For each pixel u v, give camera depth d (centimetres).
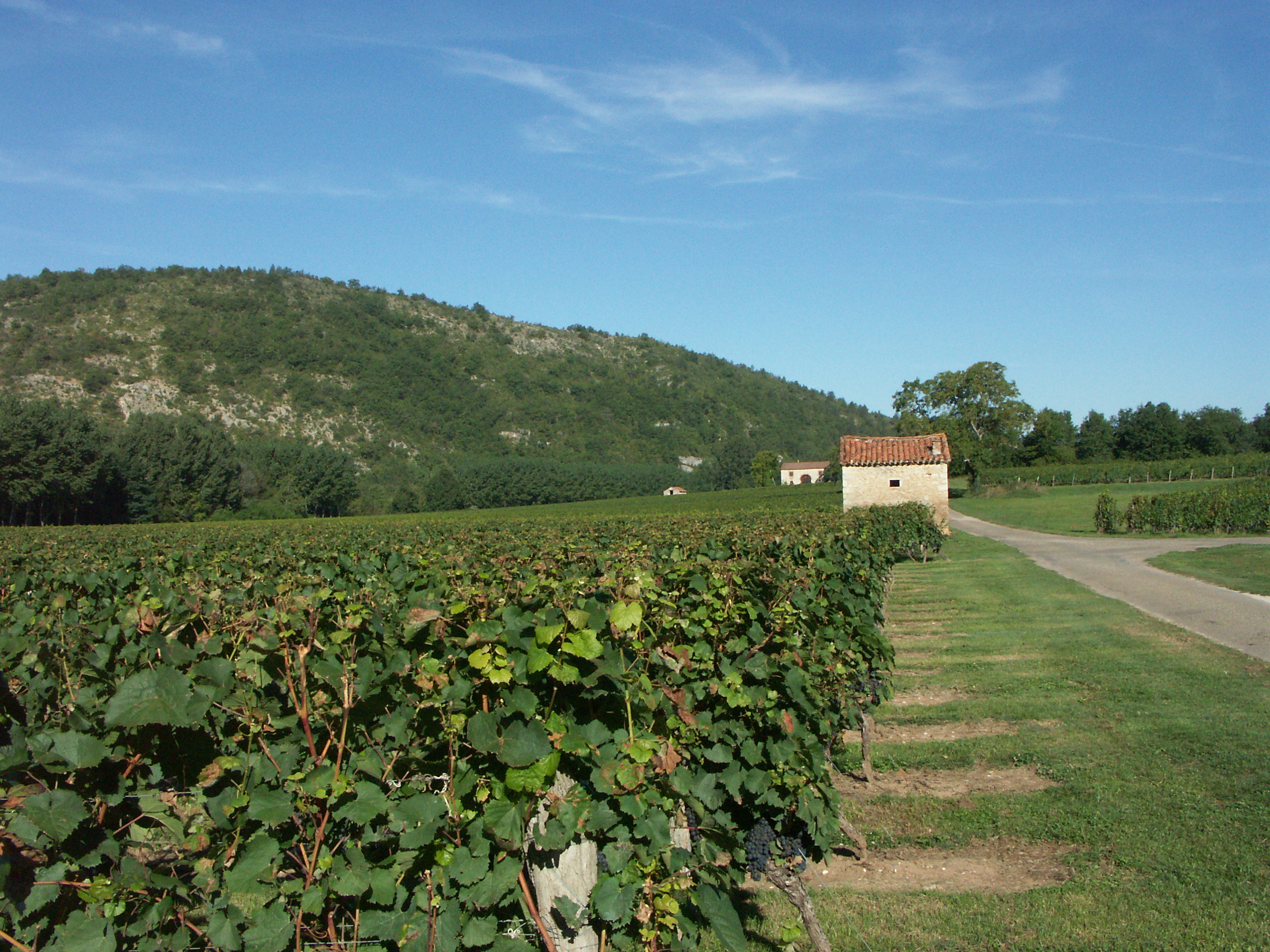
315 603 326
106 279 15538
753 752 405
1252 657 1001
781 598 558
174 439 7462
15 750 253
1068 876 502
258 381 13600
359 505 8462
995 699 888
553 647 314
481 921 300
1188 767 652
